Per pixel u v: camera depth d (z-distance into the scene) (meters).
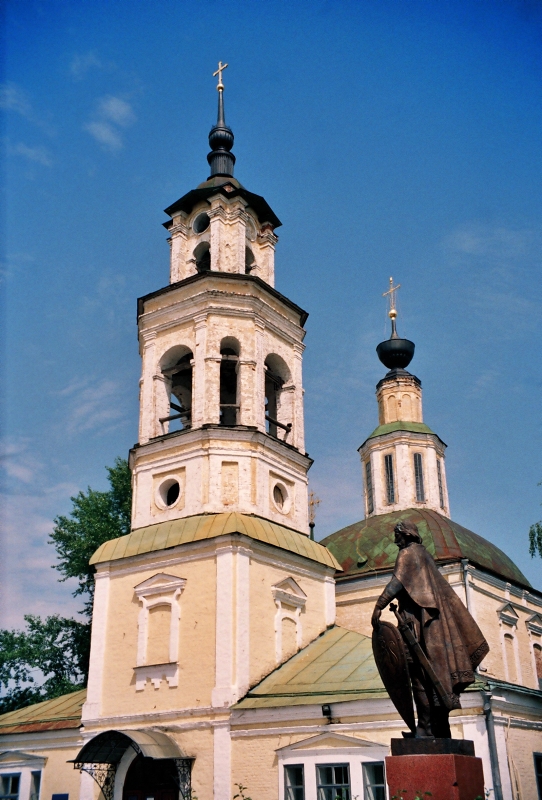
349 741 22.41
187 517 28.77
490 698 22.28
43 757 30.23
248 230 34.50
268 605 27.64
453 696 11.34
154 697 26.64
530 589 39.03
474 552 36.75
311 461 32.34
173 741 25.45
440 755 10.88
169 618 27.39
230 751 24.47
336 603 37.62
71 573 41.91
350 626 36.91
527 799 23.00
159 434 31.17
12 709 42.81
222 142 36.62
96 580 29.62
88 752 25.55
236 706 24.81
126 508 43.81
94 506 43.12
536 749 24.69
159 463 30.27
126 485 44.06
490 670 33.78
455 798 10.62
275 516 29.89
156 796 25.58
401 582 11.91
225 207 33.69
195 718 25.44
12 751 31.06
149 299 32.94
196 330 31.17
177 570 27.89
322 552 31.05
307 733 23.30
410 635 11.63
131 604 28.53
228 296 31.30
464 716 22.25
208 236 33.88
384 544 38.09
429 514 38.94
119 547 29.52
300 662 27.17
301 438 32.38
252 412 30.19
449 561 35.06
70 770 29.38
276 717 23.97
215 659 25.83
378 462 43.19
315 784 22.55
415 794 10.83
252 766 23.91
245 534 27.09
